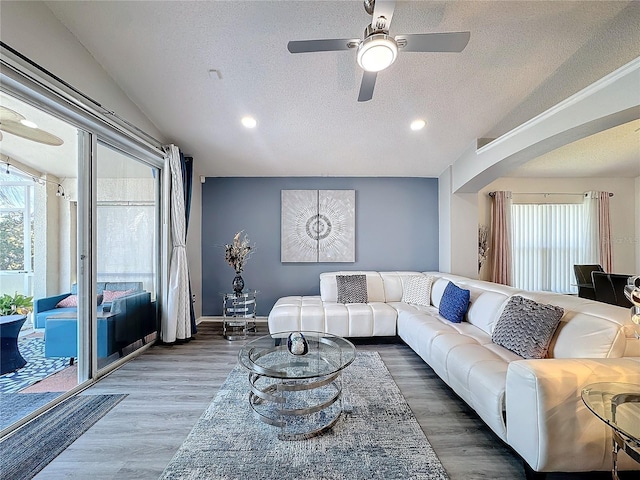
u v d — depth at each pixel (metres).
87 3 2.00
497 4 2.01
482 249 5.28
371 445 1.78
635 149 4.03
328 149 3.98
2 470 1.59
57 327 2.48
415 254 4.89
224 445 1.78
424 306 3.83
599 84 2.19
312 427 1.96
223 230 4.81
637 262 5.42
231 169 4.56
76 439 1.84
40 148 2.31
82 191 2.54
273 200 4.83
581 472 1.49
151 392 2.43
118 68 2.57
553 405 1.38
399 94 2.91
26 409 2.10
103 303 2.78
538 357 1.99
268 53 2.42
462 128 3.50
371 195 4.87
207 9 2.05
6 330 2.09
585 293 4.23
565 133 2.54
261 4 2.02
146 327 3.47
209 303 4.80
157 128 3.45
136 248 3.29
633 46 2.21
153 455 1.70
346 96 2.94
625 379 1.40
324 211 4.81
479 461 1.67
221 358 3.18
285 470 1.59
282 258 4.80
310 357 2.34
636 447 1.13
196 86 2.79
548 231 5.46
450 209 4.48
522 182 5.50
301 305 3.83
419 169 4.62
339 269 4.85
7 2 1.77
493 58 2.47
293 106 3.08
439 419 2.07
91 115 2.44
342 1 2.00
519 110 3.16
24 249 2.21
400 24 2.14
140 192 3.36
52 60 2.07
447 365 2.27
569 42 2.30
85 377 2.56
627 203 5.48
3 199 2.07
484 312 2.79
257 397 2.31
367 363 3.04
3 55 1.74
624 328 1.70
